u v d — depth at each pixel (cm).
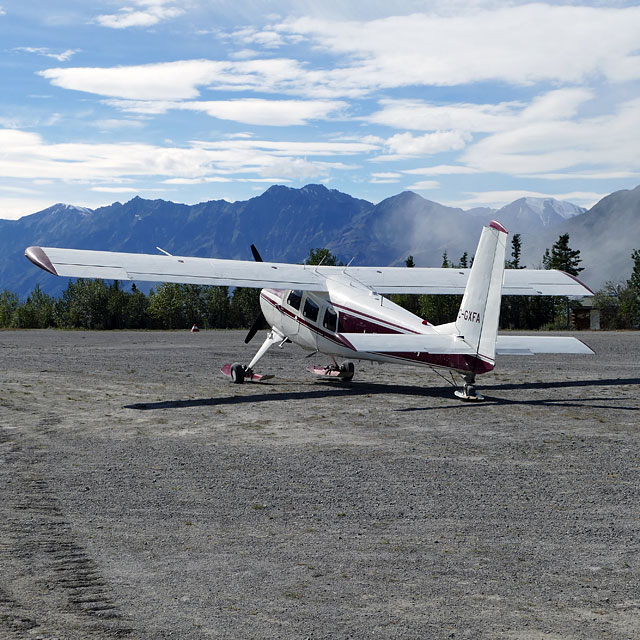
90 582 492
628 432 1046
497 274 1253
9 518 639
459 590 479
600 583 491
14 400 1386
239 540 584
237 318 8194
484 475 800
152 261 1426
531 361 2264
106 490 739
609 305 6072
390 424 1127
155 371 1942
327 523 629
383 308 1446
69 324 8819
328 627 422
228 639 406
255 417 1197
